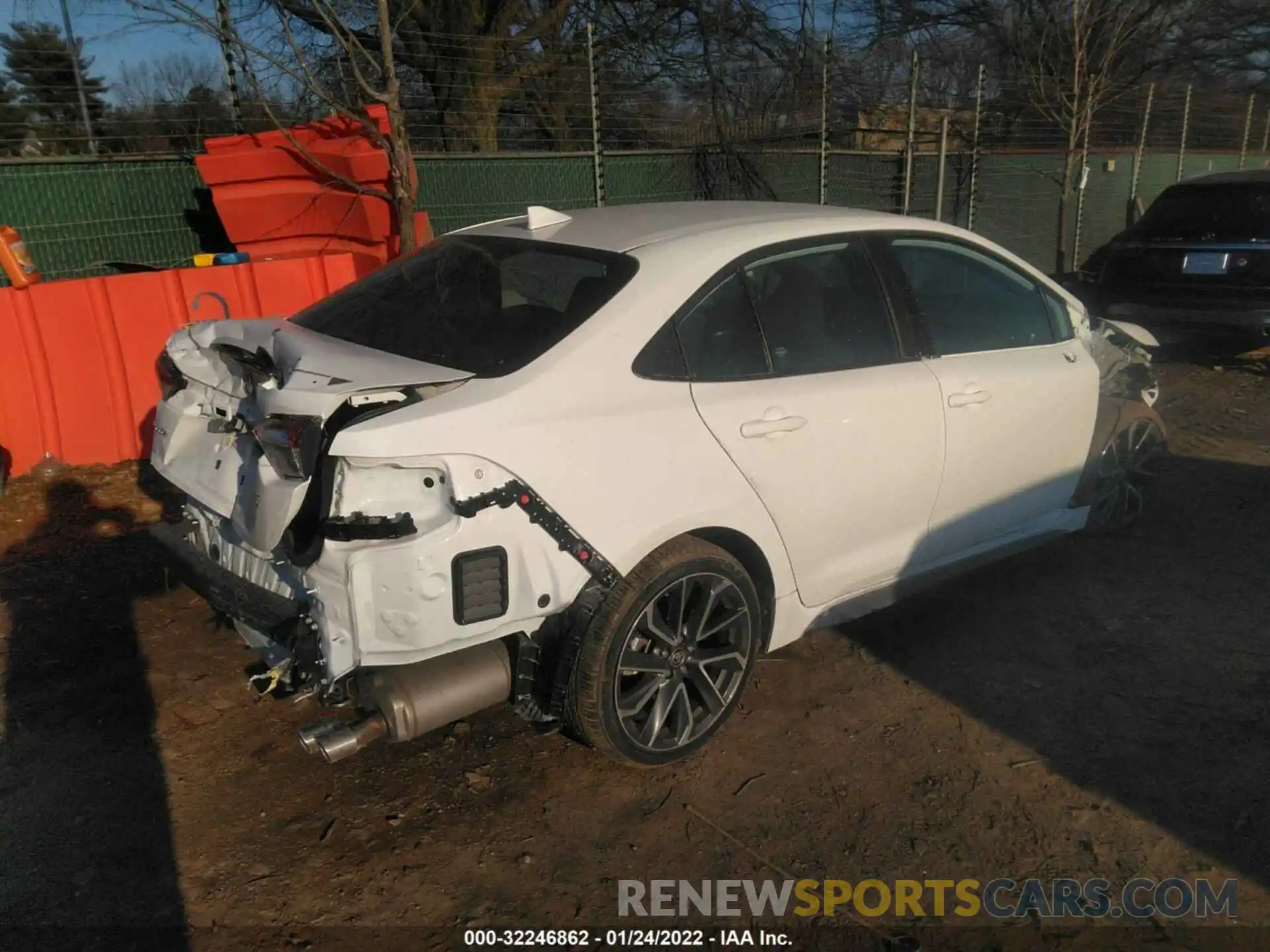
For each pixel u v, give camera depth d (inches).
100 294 227.8
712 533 133.3
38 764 135.0
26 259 223.5
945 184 515.2
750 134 461.1
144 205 307.3
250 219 290.2
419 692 114.8
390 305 140.2
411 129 436.1
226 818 125.8
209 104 335.0
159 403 148.3
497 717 148.6
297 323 146.7
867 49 742.5
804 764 138.4
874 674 161.0
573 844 122.6
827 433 141.9
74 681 154.6
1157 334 370.3
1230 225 343.0
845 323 150.2
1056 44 621.0
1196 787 133.4
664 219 150.8
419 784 133.0
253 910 111.4
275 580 121.4
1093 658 165.6
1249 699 153.4
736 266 139.4
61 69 308.2
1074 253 597.9
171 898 112.8
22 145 306.8
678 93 485.4
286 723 145.7
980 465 166.1
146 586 184.4
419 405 111.0
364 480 107.9
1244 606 183.3
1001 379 167.6
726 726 146.7
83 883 114.5
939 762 138.9
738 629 137.5
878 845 123.3
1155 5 690.2
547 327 125.4
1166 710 150.8
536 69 476.1
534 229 151.3
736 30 523.8
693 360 131.6
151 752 138.3
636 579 123.6
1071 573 198.2
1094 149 595.5
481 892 114.9
